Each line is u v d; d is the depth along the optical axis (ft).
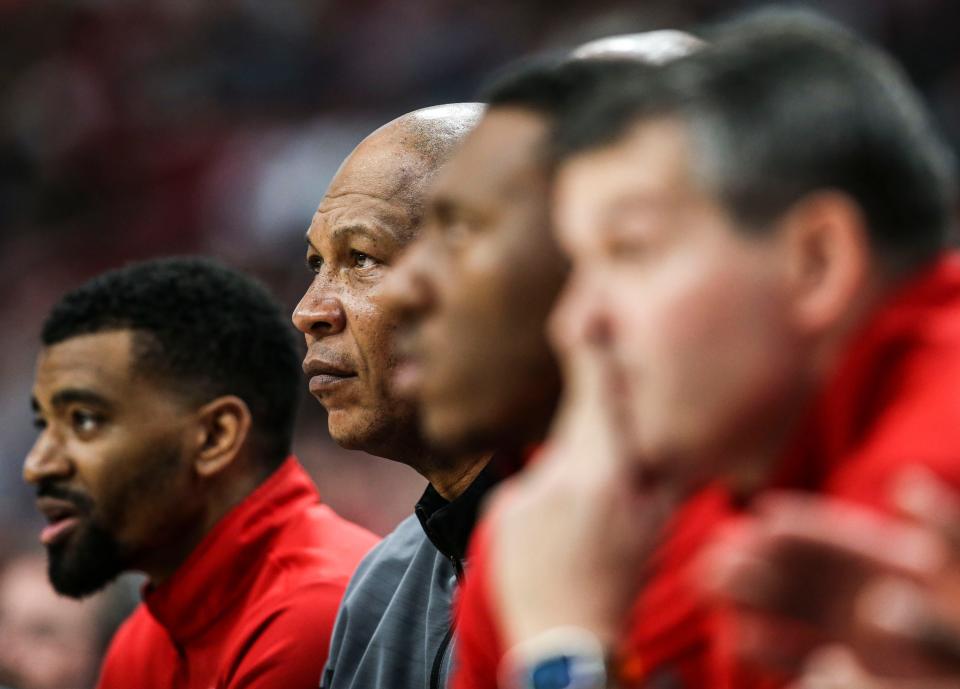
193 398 20.86
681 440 8.06
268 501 21.06
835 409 8.19
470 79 82.69
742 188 7.95
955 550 7.00
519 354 10.08
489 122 10.43
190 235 84.53
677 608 9.99
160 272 21.42
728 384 7.97
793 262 7.97
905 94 8.61
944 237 8.59
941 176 8.58
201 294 21.24
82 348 20.75
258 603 20.20
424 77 83.87
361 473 53.88
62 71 96.58
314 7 91.91
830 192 7.99
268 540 20.77
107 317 20.88
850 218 7.97
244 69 91.09
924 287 8.30
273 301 22.17
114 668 22.80
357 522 51.93
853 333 8.14
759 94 8.12
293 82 89.71
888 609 6.97
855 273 7.98
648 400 8.07
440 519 16.17
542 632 8.90
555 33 79.92
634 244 8.10
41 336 21.48
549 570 8.96
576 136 8.45
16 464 69.26
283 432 21.80
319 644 19.43
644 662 10.06
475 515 16.05
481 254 10.09
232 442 20.99
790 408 8.18
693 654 10.00
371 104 84.89
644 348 8.02
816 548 7.14
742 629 7.51
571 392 9.77
